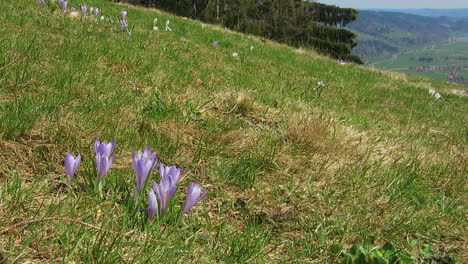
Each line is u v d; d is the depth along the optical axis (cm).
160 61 143
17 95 84
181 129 89
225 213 65
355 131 106
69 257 44
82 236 46
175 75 129
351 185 79
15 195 52
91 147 72
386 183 81
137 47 160
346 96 177
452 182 87
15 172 60
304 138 93
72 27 163
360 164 86
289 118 107
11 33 127
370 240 61
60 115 77
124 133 79
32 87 89
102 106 88
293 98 137
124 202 57
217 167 76
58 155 68
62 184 61
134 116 90
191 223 58
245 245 56
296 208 69
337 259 56
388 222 69
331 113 124
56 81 95
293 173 81
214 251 53
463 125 168
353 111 148
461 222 73
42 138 71
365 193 76
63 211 53
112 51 136
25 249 45
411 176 85
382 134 118
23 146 68
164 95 105
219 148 84
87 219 52
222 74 150
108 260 45
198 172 75
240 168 76
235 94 114
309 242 60
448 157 105
